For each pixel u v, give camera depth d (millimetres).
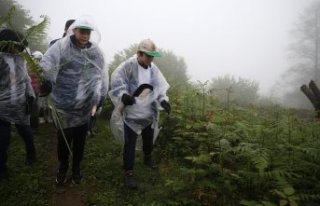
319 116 7637
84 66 4066
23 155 5258
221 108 6582
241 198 3939
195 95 6477
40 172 4715
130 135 4453
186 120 5695
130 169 4426
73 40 3973
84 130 4340
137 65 4453
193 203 3824
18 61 4234
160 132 5766
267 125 5352
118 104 4398
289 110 5672
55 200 4078
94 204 4031
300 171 4121
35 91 5234
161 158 5336
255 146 4348
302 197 3486
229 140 4809
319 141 4477
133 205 4004
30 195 4113
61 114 4105
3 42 3244
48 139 6012
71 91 4070
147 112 4469
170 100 6578
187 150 5184
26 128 4754
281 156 4246
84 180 4555
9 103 4285
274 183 3848
